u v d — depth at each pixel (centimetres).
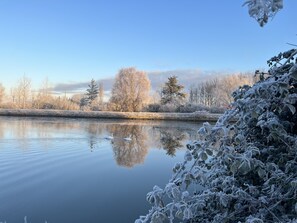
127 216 770
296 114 252
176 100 6247
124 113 4816
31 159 1448
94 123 3816
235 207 236
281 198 219
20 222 736
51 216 769
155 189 212
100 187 1010
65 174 1184
